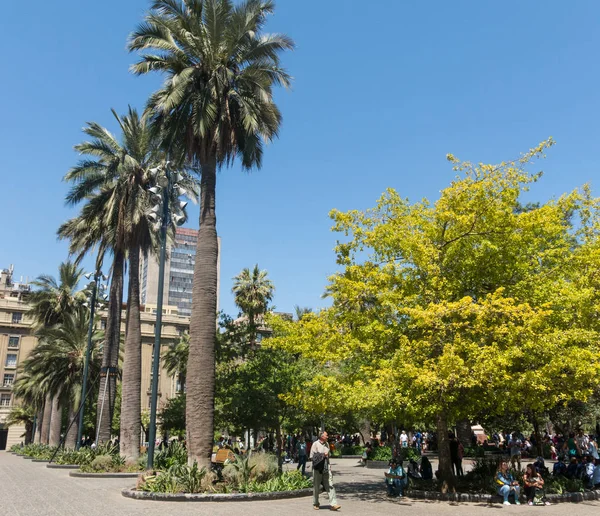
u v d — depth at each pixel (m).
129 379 24.36
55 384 36.16
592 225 18.17
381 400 13.43
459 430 32.97
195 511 10.72
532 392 13.30
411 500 13.95
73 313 46.25
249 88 19.09
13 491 14.87
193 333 16.25
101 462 20.86
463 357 13.55
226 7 18.03
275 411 20.67
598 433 28.17
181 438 39.75
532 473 13.84
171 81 18.47
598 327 14.73
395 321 15.23
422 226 15.47
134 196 26.70
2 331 79.12
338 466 28.95
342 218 16.23
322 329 15.71
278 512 10.80
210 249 17.23
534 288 14.83
